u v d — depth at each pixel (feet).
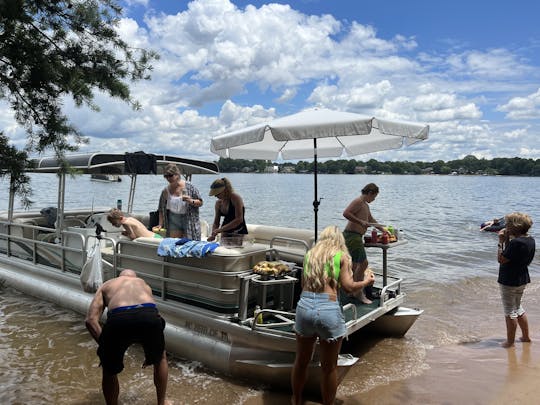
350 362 14.55
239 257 16.07
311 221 70.33
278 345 14.61
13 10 13.23
